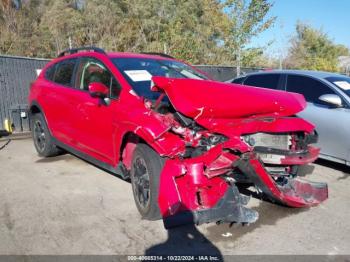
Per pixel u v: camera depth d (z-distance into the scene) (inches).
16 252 134.0
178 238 145.7
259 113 157.9
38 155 271.4
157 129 148.9
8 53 644.7
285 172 171.3
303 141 168.1
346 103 231.6
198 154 145.3
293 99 170.4
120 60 197.6
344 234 151.9
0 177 219.0
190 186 141.6
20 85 363.6
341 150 229.5
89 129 197.8
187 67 221.9
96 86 174.1
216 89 157.5
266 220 163.5
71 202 180.4
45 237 145.3
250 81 300.2
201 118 147.4
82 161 253.9
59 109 227.8
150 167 152.4
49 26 741.9
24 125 363.9
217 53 739.4
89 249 136.8
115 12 781.3
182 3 808.9
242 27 691.4
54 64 251.3
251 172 143.3
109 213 167.8
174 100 148.6
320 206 180.7
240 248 139.0
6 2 695.7
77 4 949.2
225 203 142.3
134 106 166.1
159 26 734.5
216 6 741.3
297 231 153.6
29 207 174.1
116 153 176.9
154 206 153.6
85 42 697.0
